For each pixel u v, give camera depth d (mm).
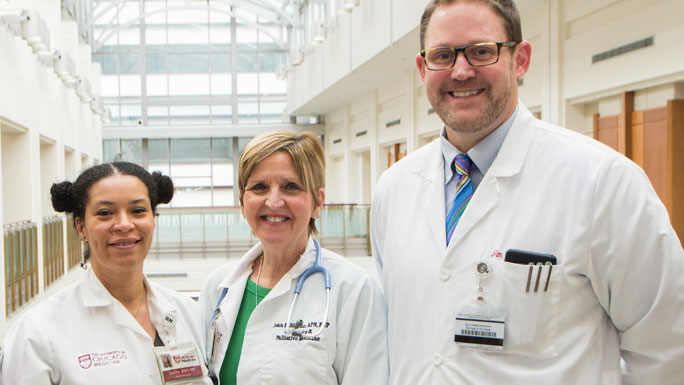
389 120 14602
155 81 23734
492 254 1670
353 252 13867
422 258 1799
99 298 1872
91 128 17734
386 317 2053
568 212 1621
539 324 1588
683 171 5539
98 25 23344
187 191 23703
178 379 1871
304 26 20547
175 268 13875
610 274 1573
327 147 22078
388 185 2076
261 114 24047
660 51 5363
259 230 2020
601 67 6234
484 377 1629
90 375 1746
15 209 9500
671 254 1527
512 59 1694
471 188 1816
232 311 2068
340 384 1998
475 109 1672
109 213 1841
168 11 23688
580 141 1706
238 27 23953
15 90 8539
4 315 7551
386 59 11203
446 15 1685
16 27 8359
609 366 1643
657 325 1564
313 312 1992
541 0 7203
